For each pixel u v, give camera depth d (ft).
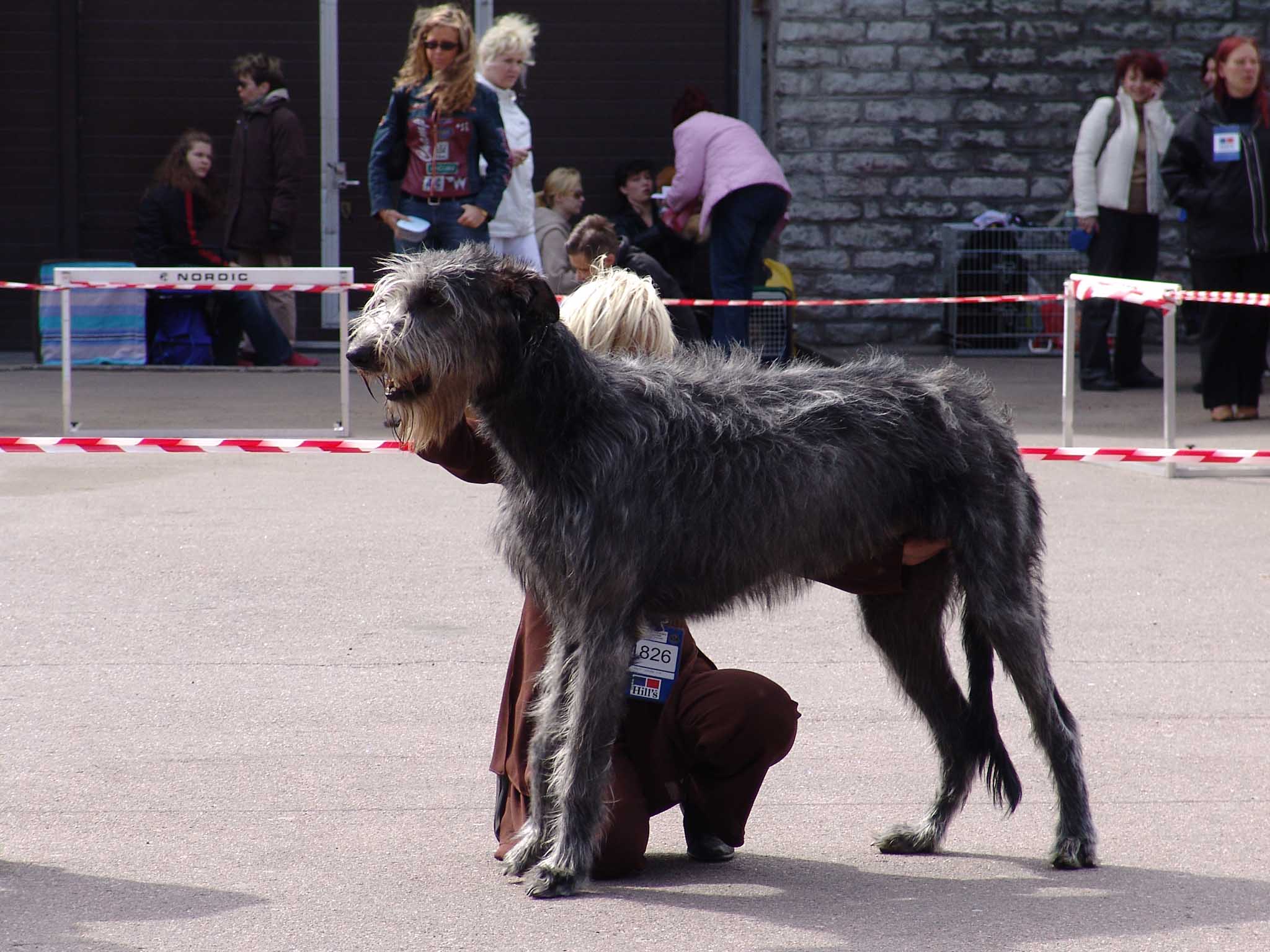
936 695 22.86
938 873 21.35
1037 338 78.48
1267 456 39.93
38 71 79.41
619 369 20.59
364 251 81.97
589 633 19.81
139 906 19.65
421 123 53.52
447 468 21.88
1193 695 28.66
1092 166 64.59
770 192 60.23
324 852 21.53
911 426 21.11
